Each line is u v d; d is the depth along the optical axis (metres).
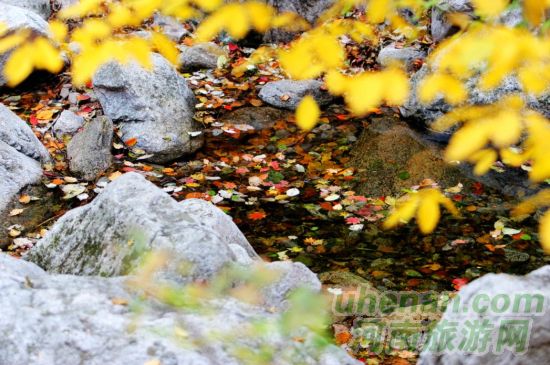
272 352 1.81
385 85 1.30
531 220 4.61
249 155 5.68
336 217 4.77
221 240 2.42
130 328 1.81
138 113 5.74
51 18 7.69
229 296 2.08
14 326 1.80
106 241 2.64
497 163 5.30
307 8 7.68
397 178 5.27
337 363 1.82
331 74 1.38
